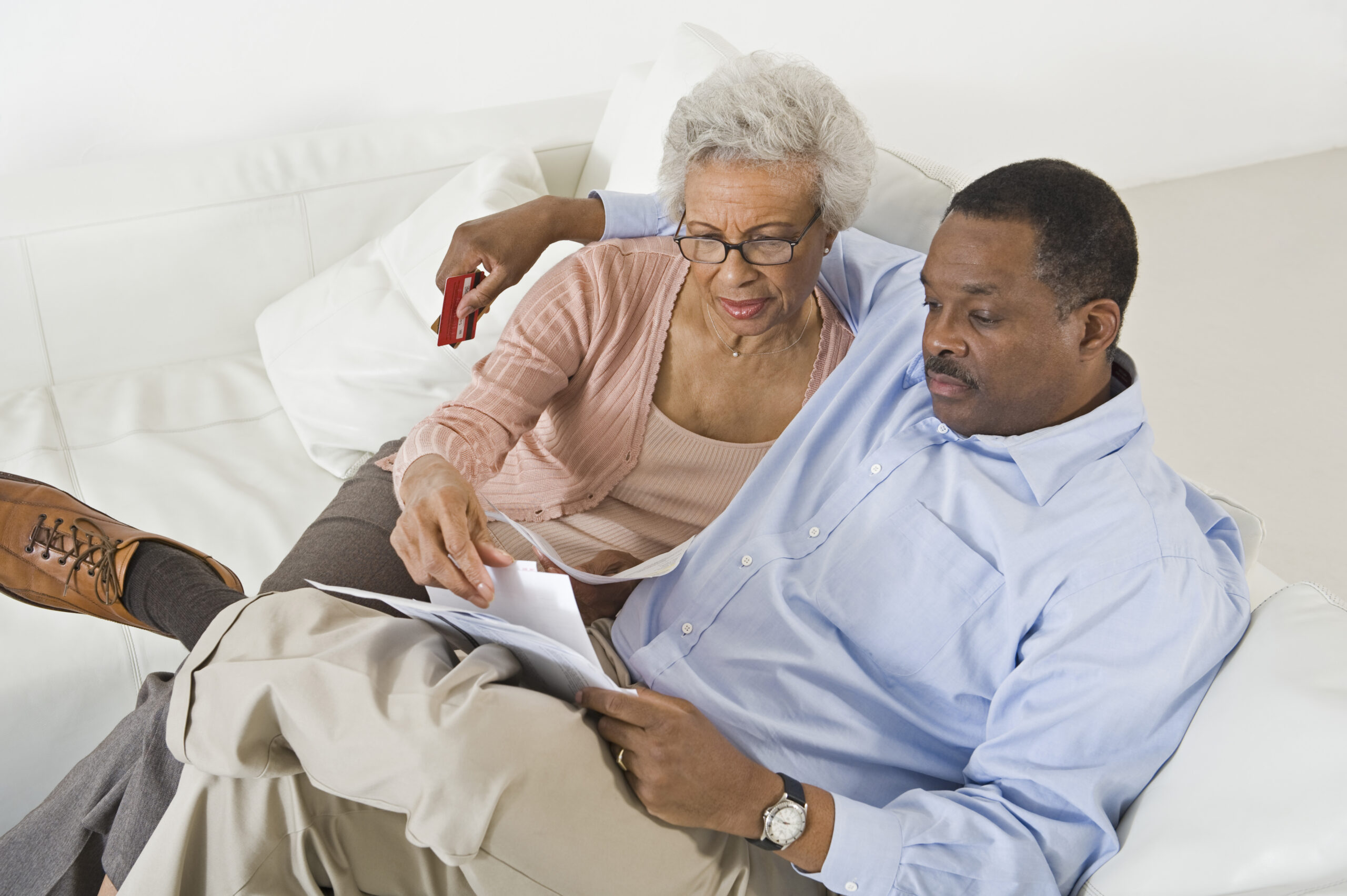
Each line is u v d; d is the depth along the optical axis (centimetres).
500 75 250
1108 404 104
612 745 93
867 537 110
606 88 262
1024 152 327
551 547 129
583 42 254
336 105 236
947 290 99
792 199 112
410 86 242
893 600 108
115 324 185
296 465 171
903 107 305
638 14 258
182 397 182
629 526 132
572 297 128
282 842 91
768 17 276
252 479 166
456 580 101
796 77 115
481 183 175
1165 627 95
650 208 141
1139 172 352
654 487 131
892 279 129
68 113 212
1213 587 99
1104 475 103
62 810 109
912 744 109
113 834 101
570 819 88
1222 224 339
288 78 228
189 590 110
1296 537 221
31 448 165
